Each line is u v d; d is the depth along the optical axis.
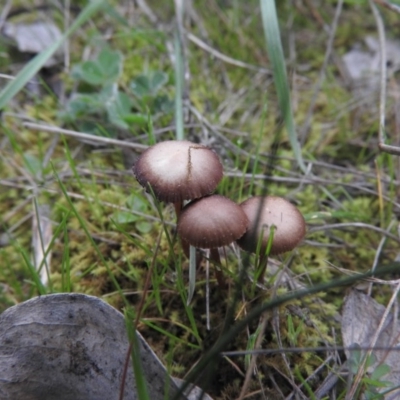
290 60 0.24
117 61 0.22
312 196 0.19
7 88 0.17
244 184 0.19
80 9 0.26
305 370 0.14
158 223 0.17
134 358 0.11
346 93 0.23
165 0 0.26
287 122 0.17
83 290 0.16
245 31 0.25
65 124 0.21
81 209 0.18
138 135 0.20
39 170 0.20
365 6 0.26
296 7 0.26
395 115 0.21
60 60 0.23
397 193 0.19
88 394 0.13
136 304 0.16
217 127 0.21
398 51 0.24
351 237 0.18
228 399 0.14
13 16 0.25
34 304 0.13
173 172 0.13
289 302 0.15
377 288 0.16
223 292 0.16
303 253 0.17
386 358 0.14
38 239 0.18
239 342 0.15
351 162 0.21
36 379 0.13
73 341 0.13
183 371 0.14
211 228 0.13
